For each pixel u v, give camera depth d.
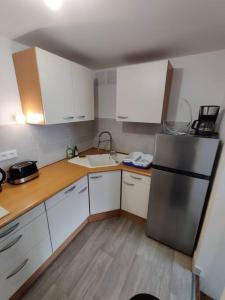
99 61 2.07
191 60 1.83
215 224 1.23
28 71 1.43
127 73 1.81
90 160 2.37
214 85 1.77
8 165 1.57
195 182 1.44
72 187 1.65
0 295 1.11
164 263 1.58
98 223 2.10
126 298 1.30
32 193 1.37
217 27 1.22
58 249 1.62
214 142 1.28
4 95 1.47
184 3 0.96
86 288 1.36
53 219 1.47
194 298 1.30
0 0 0.91
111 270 1.51
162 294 1.33
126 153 2.55
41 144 1.89
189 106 1.95
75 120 1.90
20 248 1.19
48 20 1.14
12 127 1.56
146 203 1.93
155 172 1.62
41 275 1.45
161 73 1.64
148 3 0.96
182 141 1.41
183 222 1.60
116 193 2.09
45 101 1.48
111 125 2.58
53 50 1.71
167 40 1.47
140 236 1.90
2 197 1.30
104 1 0.94
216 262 1.30
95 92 2.58
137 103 1.84
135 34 1.36
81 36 1.39
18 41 1.48
